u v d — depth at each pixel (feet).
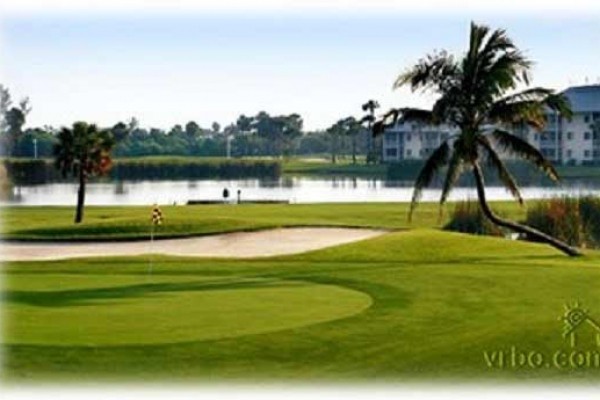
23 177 459.73
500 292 97.04
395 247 148.56
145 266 124.98
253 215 228.02
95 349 69.92
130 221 195.21
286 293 97.14
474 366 67.31
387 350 71.46
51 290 99.04
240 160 591.78
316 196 358.43
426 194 361.30
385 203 278.67
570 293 96.22
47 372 64.64
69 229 190.19
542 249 151.23
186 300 91.76
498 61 142.61
